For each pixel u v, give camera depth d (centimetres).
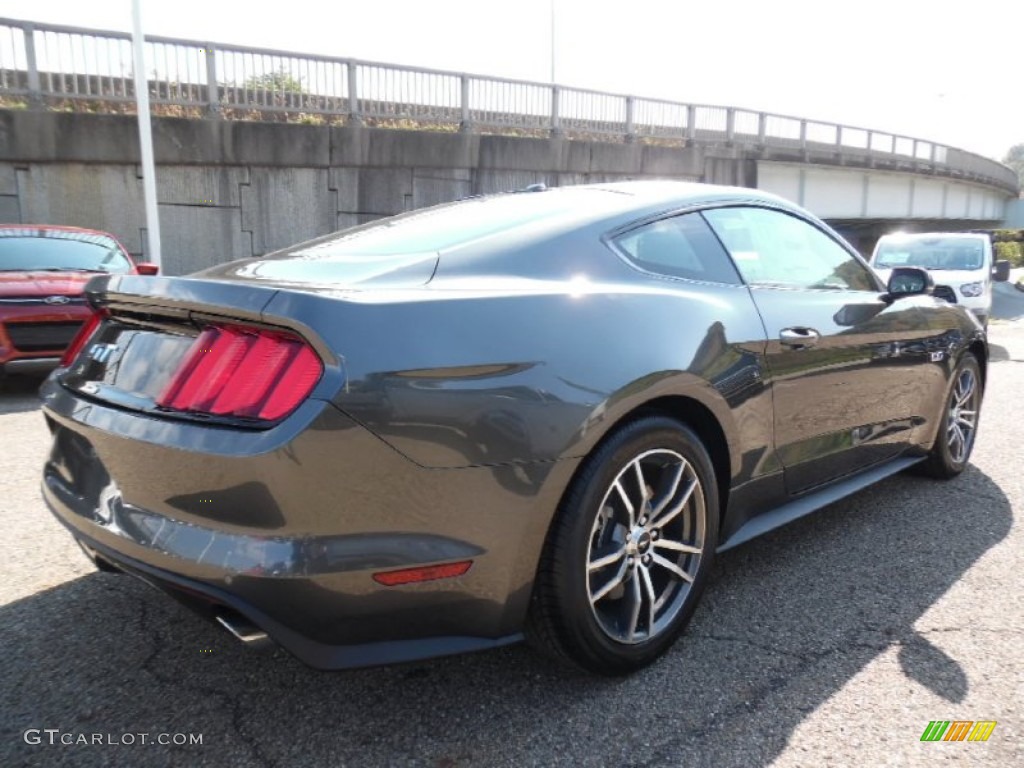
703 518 248
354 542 180
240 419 182
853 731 205
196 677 230
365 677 232
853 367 314
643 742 201
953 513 378
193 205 1373
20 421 560
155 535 191
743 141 2481
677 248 269
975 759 194
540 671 236
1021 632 260
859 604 280
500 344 199
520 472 196
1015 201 6819
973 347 430
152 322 215
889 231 4672
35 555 314
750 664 239
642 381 219
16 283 659
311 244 286
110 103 1345
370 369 179
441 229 262
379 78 1583
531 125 1845
